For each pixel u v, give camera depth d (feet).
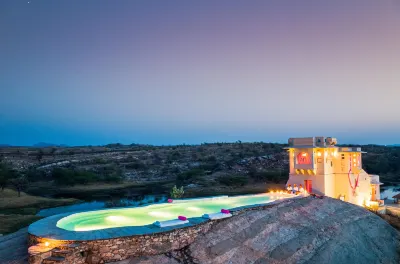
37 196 200.44
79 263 50.70
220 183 240.12
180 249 60.34
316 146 119.85
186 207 91.09
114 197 204.64
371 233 88.84
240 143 477.77
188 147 479.82
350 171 124.06
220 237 65.05
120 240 54.13
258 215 77.36
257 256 62.90
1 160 340.59
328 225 82.84
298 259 65.36
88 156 405.80
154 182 272.51
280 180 247.70
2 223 118.11
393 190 220.43
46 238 52.80
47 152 449.06
